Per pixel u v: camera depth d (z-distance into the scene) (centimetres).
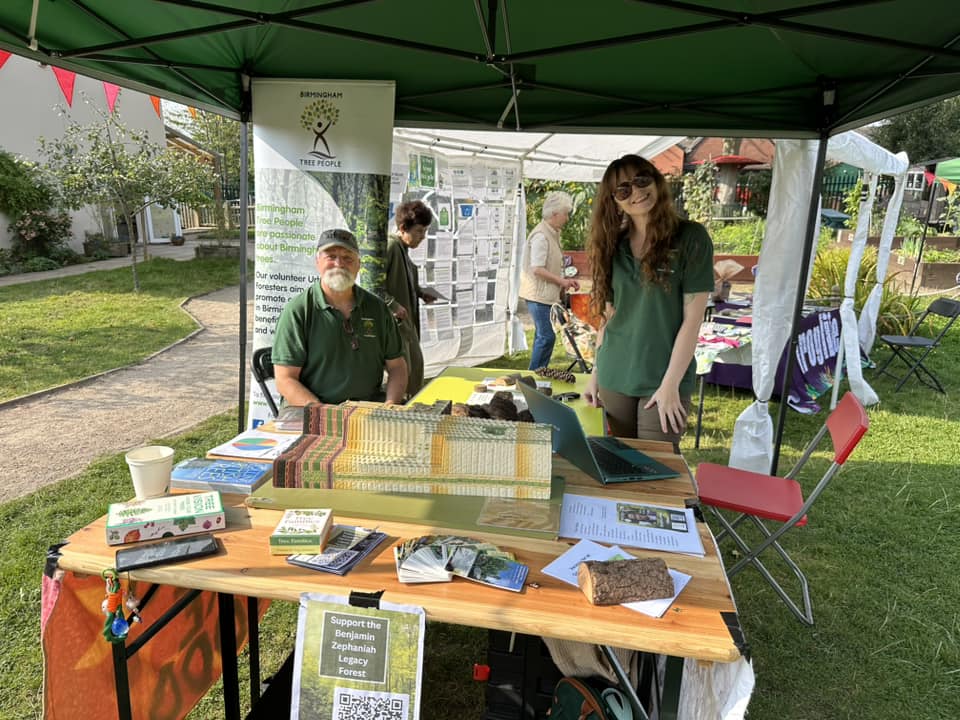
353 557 146
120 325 848
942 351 796
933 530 368
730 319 615
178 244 1862
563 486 185
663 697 141
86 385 608
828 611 292
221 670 216
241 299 369
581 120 397
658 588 134
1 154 1245
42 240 1354
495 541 156
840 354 581
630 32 277
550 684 189
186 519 155
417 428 182
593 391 304
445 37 290
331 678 134
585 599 134
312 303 274
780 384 587
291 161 352
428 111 390
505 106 383
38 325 822
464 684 242
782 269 393
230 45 305
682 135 388
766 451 420
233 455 205
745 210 1493
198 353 738
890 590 309
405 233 429
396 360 298
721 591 138
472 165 649
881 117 334
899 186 667
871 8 231
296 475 179
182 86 320
